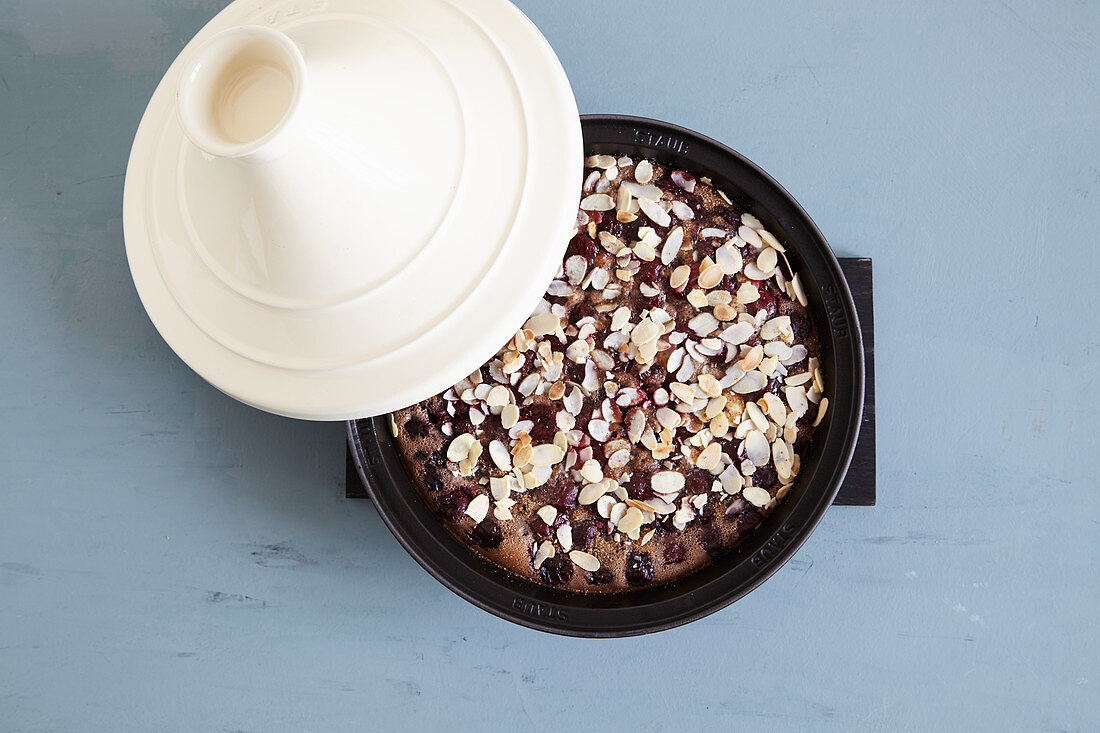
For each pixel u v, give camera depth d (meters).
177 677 0.85
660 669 0.84
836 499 0.81
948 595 0.84
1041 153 0.85
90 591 0.86
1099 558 0.83
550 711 0.85
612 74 0.85
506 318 0.57
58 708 0.86
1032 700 0.83
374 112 0.55
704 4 0.85
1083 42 0.85
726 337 0.77
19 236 0.86
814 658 0.84
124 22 0.87
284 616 0.85
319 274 0.56
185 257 0.58
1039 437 0.84
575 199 0.58
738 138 0.85
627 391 0.77
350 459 0.82
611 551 0.76
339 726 0.85
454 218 0.57
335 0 0.59
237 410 0.86
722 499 0.76
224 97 0.54
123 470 0.86
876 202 0.85
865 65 0.85
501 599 0.75
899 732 0.84
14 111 0.87
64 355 0.86
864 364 0.78
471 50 0.59
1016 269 0.84
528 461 0.76
